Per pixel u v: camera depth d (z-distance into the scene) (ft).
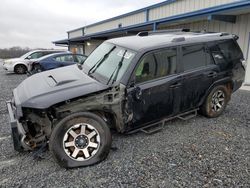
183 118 14.78
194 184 8.92
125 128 11.91
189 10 37.63
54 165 10.52
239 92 25.32
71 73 12.73
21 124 10.48
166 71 12.78
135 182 9.12
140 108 11.94
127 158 10.94
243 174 9.50
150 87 12.05
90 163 10.34
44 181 9.32
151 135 13.41
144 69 12.03
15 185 9.07
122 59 12.39
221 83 15.37
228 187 8.71
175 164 10.34
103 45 15.48
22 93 11.13
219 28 32.76
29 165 10.56
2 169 10.25
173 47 13.15
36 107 9.69
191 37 14.55
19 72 48.62
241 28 29.68
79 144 10.31
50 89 10.63
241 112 17.44
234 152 11.35
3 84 33.88
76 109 10.50
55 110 10.24
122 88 11.23
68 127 10.02
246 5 23.67
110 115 11.75
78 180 9.35
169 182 9.07
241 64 16.53
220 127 14.48
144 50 12.14
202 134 13.47
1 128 15.16
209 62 14.73
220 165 10.19
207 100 15.15
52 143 9.85
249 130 14.07
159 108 12.66
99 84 11.15
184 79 13.35
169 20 35.14
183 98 13.56
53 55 37.68
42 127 10.67
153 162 10.54
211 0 33.24
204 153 11.27
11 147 12.35
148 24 40.04
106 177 9.51
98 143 10.58
